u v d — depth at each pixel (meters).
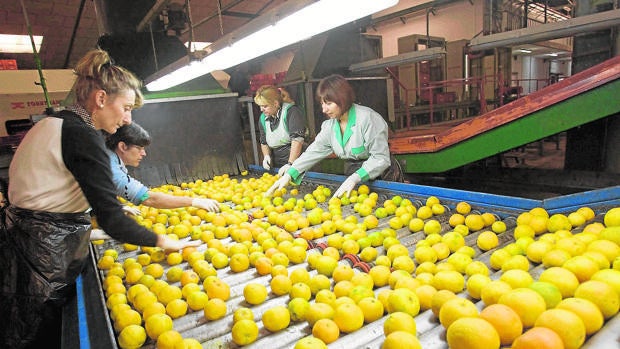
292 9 1.85
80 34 11.95
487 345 1.08
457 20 12.86
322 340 1.33
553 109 3.78
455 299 1.30
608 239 1.73
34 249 1.81
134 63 5.05
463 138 4.48
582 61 4.88
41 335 1.92
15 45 11.68
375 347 1.28
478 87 9.62
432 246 2.03
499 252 1.83
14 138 6.26
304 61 6.04
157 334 1.48
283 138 4.59
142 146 2.69
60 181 1.78
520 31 3.99
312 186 4.08
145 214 3.16
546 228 2.17
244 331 1.40
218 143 5.16
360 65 5.84
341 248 2.25
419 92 8.90
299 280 1.83
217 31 13.22
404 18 13.95
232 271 2.10
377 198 3.22
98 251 2.57
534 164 8.46
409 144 5.01
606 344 1.11
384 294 1.57
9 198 1.86
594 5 4.55
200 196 3.96
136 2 5.42
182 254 2.26
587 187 4.79
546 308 1.29
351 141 3.44
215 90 5.14
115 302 1.69
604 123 4.72
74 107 1.79
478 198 2.63
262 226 2.76
